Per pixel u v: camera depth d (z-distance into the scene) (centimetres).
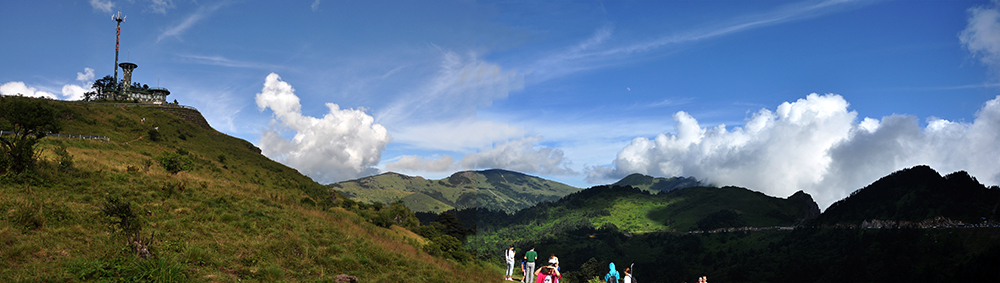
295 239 1672
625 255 13438
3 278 802
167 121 9319
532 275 1305
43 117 2703
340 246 1798
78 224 1230
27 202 1312
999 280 6869
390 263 1714
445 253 1845
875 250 9706
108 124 7381
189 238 1326
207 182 3647
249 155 9469
